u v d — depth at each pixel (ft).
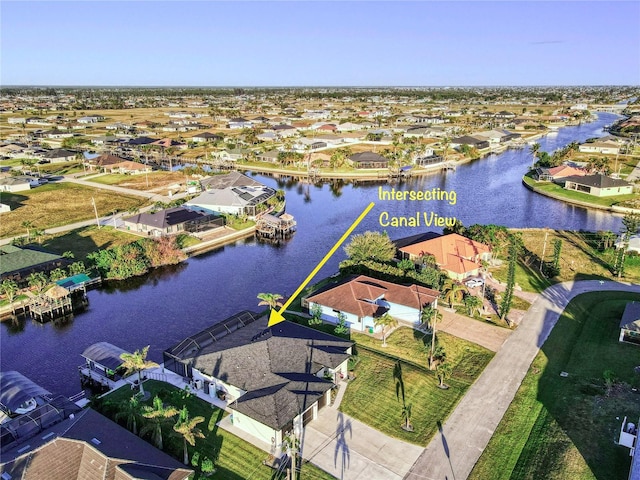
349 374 172.35
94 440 124.36
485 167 617.62
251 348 168.86
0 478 109.70
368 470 128.67
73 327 220.84
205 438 140.15
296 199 464.65
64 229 341.21
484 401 157.69
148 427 128.98
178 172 543.39
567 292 240.12
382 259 263.49
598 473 125.29
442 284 239.91
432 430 144.56
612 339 194.90
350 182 537.65
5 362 192.75
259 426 139.54
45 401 158.20
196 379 166.71
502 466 130.11
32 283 237.66
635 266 269.23
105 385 171.83
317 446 137.59
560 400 156.66
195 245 321.32
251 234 358.02
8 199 419.33
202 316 230.89
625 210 397.80
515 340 195.31
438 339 196.13
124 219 350.64
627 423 142.82
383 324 196.34
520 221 380.37
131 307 240.32
